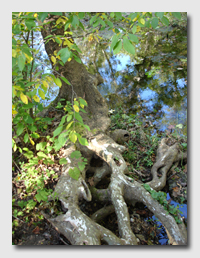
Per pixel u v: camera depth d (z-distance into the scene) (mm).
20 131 2822
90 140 3701
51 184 3174
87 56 6949
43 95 2268
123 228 2725
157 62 6535
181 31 7859
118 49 1829
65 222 2602
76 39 7531
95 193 3328
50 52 3990
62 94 4367
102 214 3107
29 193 3053
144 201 3055
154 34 7770
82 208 3209
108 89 5723
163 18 2051
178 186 3600
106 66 6547
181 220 2926
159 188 3434
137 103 5242
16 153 3623
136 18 2365
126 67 6473
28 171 3217
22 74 3264
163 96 5387
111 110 4852
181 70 6105
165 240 2920
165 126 4652
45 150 3350
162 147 4059
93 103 4219
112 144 3629
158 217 2906
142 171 3834
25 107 2777
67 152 3490
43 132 3873
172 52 6934
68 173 3162
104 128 3969
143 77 6035
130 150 4129
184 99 5238
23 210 2857
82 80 4223
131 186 3166
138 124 4574
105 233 2572
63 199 2820
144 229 3041
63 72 4027
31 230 2705
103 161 3771
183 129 4543
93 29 3105
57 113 4242
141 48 7238
